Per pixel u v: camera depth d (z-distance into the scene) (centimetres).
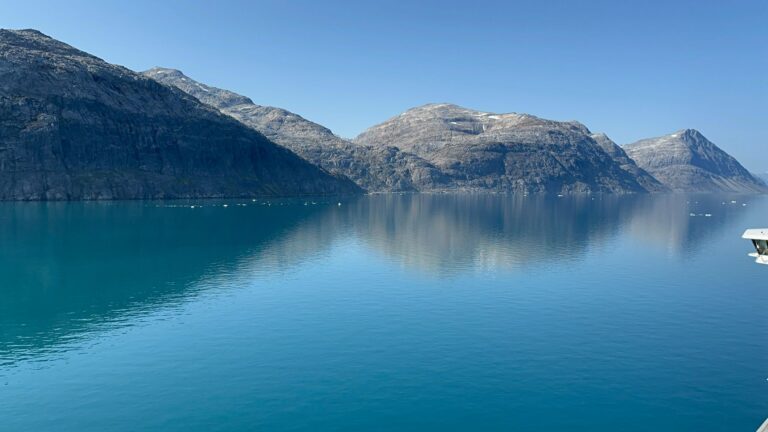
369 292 6850
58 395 3700
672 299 6556
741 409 3569
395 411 3500
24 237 11488
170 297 6500
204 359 4400
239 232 13088
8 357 4425
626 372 4184
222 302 6284
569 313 5891
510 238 12681
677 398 3725
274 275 7912
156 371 4141
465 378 4044
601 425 3341
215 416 3412
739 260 9638
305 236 12600
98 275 7788
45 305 6084
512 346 4775
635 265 9019
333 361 4375
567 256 9944
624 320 5622
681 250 10975
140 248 10350
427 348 4706
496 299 6512
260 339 4925
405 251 10388
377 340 4922
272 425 3303
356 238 12356
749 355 4578
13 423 3303
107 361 4344
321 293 6769
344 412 3478
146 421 3341
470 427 3300
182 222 14988
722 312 5978
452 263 9044
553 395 3759
